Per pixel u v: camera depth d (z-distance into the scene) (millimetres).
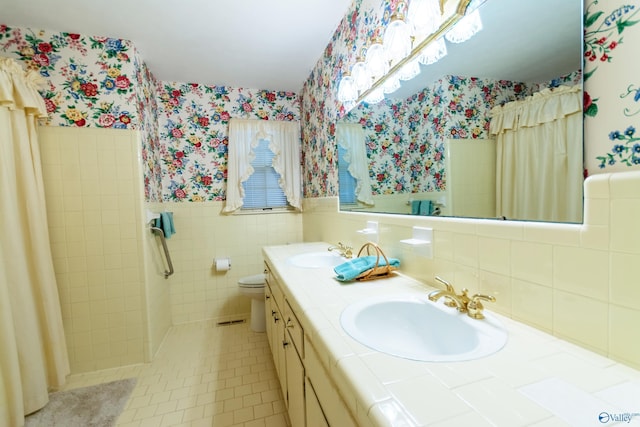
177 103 2646
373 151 1476
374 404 435
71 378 1835
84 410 1542
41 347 1634
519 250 692
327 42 2049
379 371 523
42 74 1799
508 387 463
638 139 474
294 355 1110
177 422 1447
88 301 1907
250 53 2174
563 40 597
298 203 2932
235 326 2611
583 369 502
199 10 1669
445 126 988
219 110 2764
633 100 479
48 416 1500
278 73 2529
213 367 1941
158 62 2254
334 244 2035
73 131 1852
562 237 597
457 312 778
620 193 496
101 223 1915
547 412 405
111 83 1912
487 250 785
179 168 2660
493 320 717
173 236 2646
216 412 1512
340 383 551
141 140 2029
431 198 1075
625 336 501
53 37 1815
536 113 669
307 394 925
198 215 2723
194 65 2332
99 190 1906
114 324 1956
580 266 565
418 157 1142
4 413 1356
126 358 1978
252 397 1628
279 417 1471
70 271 1869
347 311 822
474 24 842
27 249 1615
